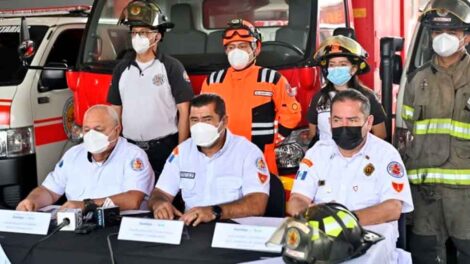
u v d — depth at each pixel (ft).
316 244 8.14
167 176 12.62
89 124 12.45
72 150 13.37
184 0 16.58
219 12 16.25
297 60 14.83
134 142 14.88
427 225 13.47
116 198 12.42
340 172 11.46
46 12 22.27
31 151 18.19
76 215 10.75
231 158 12.27
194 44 16.33
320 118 13.46
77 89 16.25
